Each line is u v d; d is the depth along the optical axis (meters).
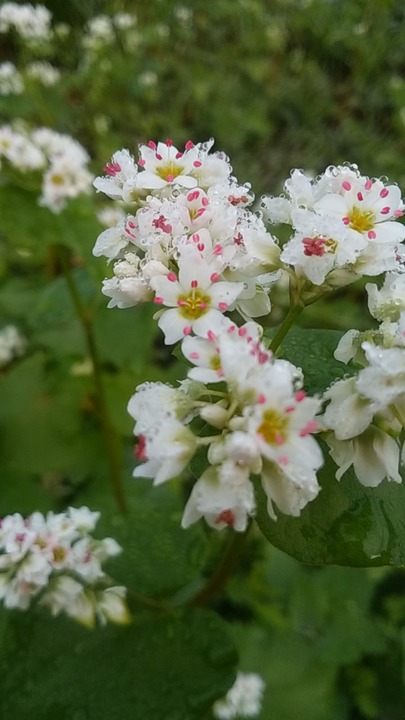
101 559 0.05
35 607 0.06
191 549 0.06
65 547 0.05
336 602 0.10
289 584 0.10
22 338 0.12
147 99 0.20
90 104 0.19
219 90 0.20
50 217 0.08
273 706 0.09
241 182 0.18
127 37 0.21
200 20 0.23
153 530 0.06
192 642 0.06
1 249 0.13
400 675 0.09
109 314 0.10
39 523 0.05
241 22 0.23
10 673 0.05
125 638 0.06
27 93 0.16
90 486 0.10
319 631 0.09
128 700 0.05
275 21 0.23
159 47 0.22
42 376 0.11
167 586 0.06
